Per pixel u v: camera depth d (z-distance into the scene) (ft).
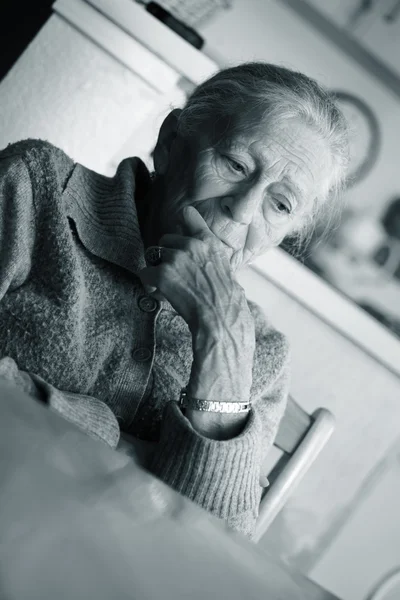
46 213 3.54
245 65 3.83
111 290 3.69
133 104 6.39
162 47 6.16
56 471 0.99
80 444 1.15
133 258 3.70
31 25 7.36
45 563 0.75
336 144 3.82
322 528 7.58
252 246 3.83
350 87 8.21
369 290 7.93
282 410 4.25
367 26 8.07
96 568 0.79
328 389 7.23
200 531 1.18
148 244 3.95
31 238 3.53
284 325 7.00
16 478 0.91
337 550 7.63
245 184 3.66
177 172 3.81
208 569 1.03
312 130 3.68
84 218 3.66
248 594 1.02
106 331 3.61
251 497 3.33
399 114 8.18
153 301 3.73
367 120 8.18
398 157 8.17
